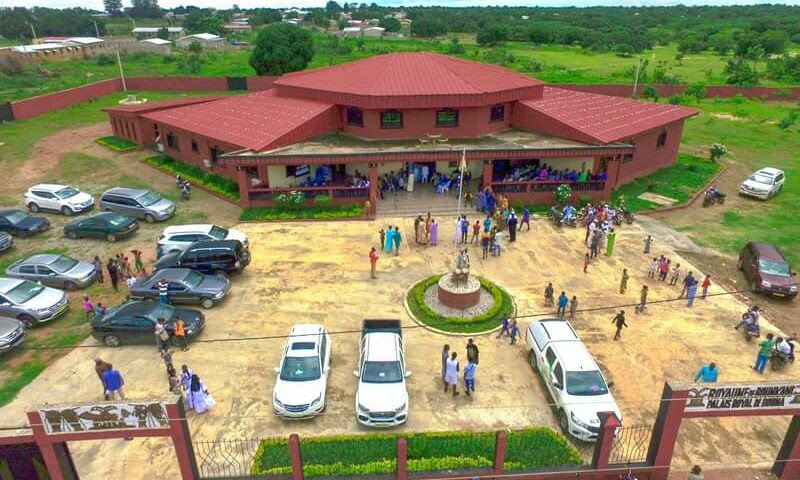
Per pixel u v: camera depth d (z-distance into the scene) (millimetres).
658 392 17719
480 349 20016
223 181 36062
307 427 16391
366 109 34188
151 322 19781
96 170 40531
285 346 18688
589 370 16641
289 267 25906
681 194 35781
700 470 13562
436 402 17375
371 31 157000
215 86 73000
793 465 14492
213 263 24156
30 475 13609
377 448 15227
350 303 22938
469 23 171250
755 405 13406
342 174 35469
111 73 84312
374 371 17016
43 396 17625
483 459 14633
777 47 106375
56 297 22156
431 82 35969
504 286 24328
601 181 33094
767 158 46250
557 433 15805
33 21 151625
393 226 30453
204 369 18859
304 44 72812
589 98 43688
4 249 27531
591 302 23031
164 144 42344
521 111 37906
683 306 22859
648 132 37375
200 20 160125
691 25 180250
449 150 31734
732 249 28344
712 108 66375
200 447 15547
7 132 51094
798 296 24125
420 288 23625
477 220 29859
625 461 14750
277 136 32844
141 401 12602
